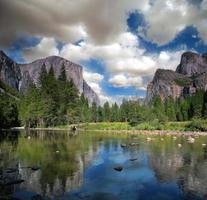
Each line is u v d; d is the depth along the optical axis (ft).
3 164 88.17
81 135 232.94
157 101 525.34
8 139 184.14
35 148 132.05
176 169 82.89
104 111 540.52
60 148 133.39
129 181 69.77
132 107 383.86
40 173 76.43
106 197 56.49
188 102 513.45
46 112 422.00
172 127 314.35
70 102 456.86
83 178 71.82
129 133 264.11
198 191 60.54
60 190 60.49
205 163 91.76
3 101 360.69
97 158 103.76
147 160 98.78
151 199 55.42
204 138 196.85
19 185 63.46
